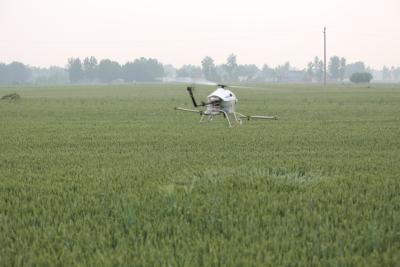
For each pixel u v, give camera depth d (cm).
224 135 7812
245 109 13975
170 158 5634
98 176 4553
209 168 4972
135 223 3084
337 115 11950
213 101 9125
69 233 2912
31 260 2502
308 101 18288
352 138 7444
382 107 14812
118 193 3881
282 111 13225
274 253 2595
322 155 5866
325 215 3234
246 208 3388
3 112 13350
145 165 5141
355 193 3819
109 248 2692
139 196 3756
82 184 4191
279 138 7425
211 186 4088
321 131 8394
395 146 6638
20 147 6681
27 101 19375
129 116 11931
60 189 3984
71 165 5206
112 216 3291
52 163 5350
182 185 4138
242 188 4044
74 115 12350
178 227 2994
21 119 11269
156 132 8344
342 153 6009
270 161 5366
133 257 2570
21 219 3209
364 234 2852
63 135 8056
